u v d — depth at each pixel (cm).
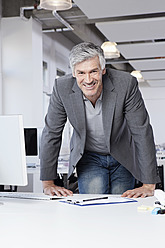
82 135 309
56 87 311
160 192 239
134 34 839
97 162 338
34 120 818
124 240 160
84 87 273
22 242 159
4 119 262
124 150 322
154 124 1748
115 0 634
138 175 328
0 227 187
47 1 586
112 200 263
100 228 182
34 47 829
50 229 181
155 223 192
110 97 297
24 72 817
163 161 680
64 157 706
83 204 248
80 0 632
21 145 260
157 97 1745
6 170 266
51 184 320
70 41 1289
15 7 830
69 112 305
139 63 1176
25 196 283
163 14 816
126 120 316
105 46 974
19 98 818
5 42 827
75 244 155
